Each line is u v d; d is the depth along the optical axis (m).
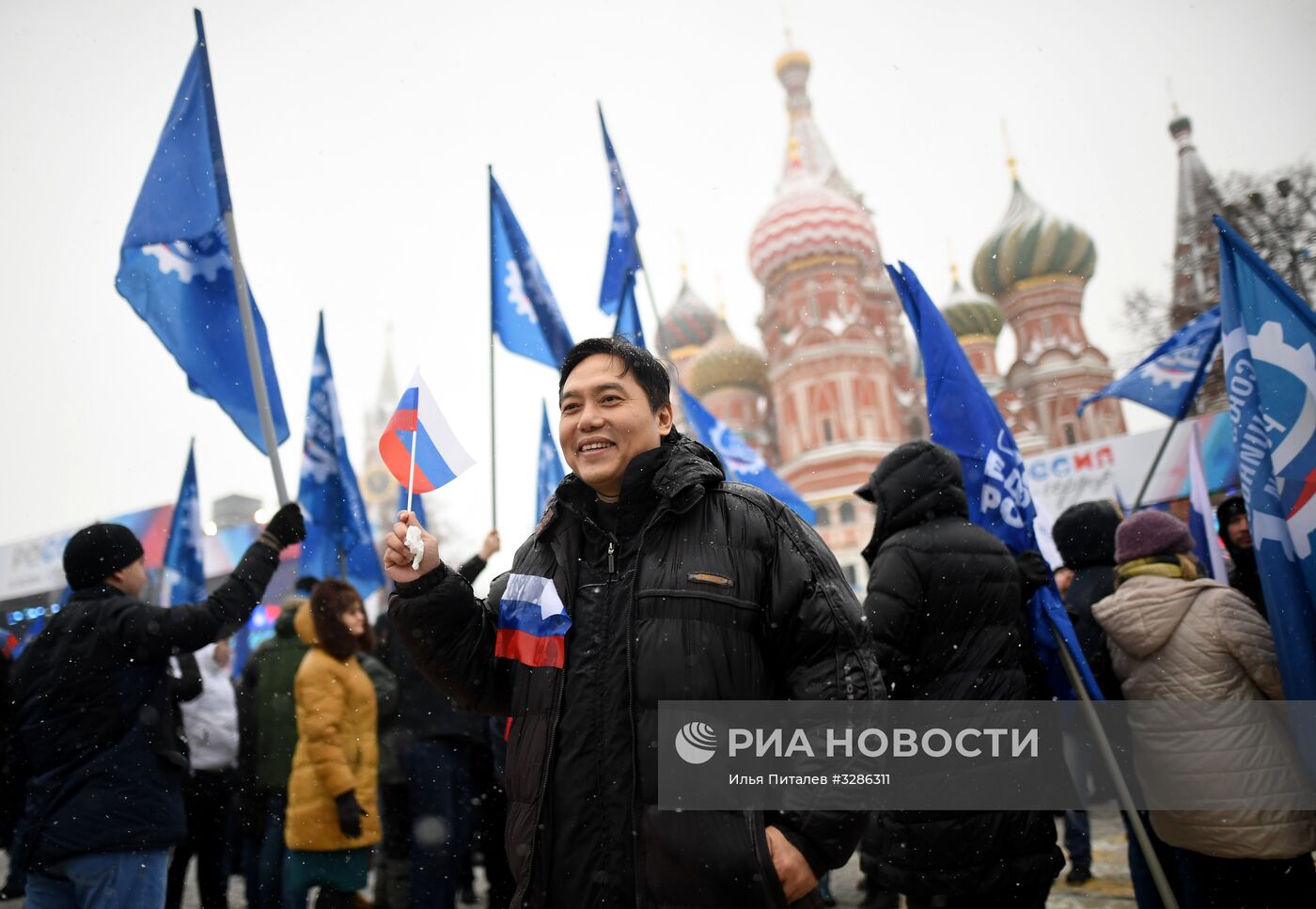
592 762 1.74
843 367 52.91
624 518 1.88
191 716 5.28
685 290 62.91
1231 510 4.10
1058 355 49.53
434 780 4.16
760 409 58.44
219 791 5.13
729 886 1.63
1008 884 2.52
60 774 2.88
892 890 2.61
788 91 62.88
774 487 6.58
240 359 4.29
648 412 1.96
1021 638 3.16
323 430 6.10
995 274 51.78
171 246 4.33
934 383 3.67
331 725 3.79
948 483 2.84
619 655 1.78
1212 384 16.58
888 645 2.65
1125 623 3.12
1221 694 2.95
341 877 3.75
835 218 55.53
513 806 1.81
